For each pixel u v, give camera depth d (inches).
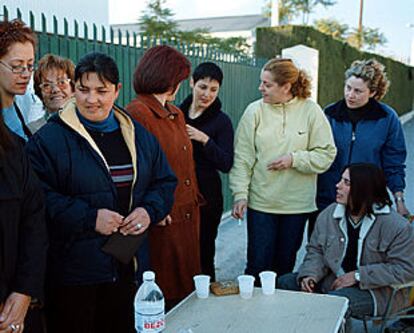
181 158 110.3
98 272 87.2
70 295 87.9
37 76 110.3
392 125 137.9
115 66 88.1
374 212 114.1
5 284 72.0
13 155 72.3
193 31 834.2
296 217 137.3
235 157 138.9
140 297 80.6
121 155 90.7
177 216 110.3
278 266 142.5
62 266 86.2
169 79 106.3
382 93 138.1
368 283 110.9
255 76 311.6
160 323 79.3
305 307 91.5
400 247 110.7
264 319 86.4
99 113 87.7
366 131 136.9
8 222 71.1
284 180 134.8
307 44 397.7
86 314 89.4
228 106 276.1
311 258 122.9
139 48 194.9
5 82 86.6
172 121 111.1
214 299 95.5
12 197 70.7
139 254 95.5
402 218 114.3
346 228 118.6
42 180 84.7
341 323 89.7
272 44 403.9
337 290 113.7
